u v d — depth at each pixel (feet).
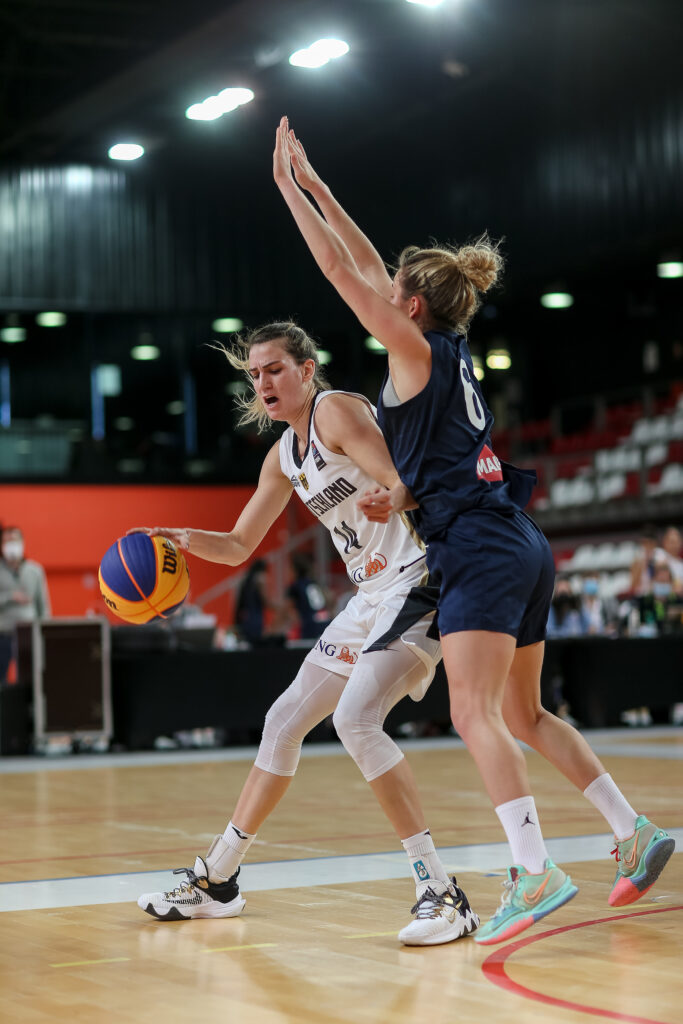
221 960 12.10
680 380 90.33
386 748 13.04
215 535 14.78
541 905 11.41
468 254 13.11
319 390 14.21
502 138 75.41
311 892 15.67
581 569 73.72
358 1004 10.36
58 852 19.61
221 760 37.55
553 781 28.86
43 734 39.81
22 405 92.73
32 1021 10.00
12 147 73.46
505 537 12.19
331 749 40.75
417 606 13.30
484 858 18.01
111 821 23.59
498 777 11.68
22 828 22.68
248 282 78.02
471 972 11.41
